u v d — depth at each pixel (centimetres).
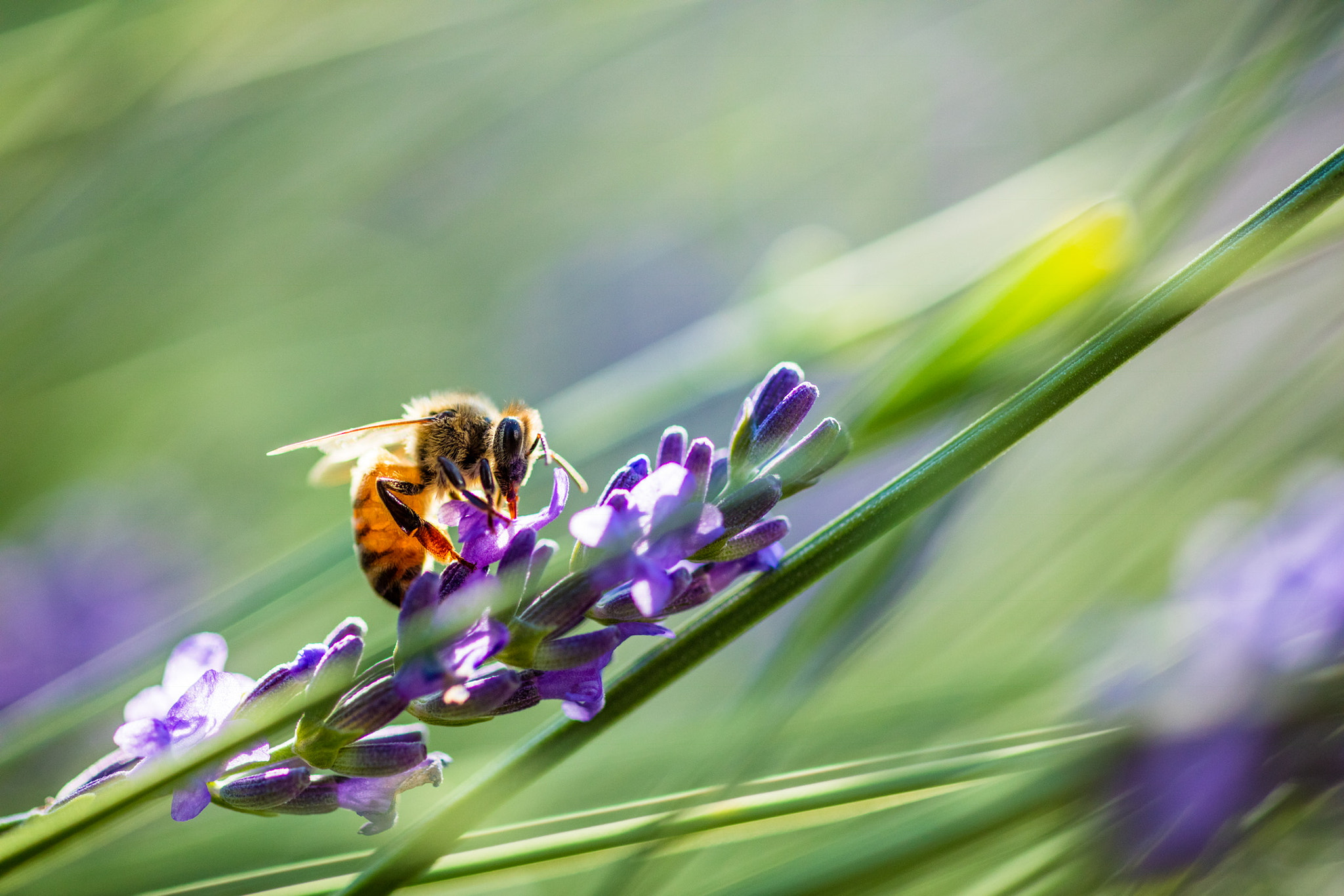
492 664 27
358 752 27
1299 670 30
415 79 62
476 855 28
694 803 29
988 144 73
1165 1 69
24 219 44
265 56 49
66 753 37
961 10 73
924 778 29
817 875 30
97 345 54
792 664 31
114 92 45
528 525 27
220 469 58
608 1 56
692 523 27
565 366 71
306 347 63
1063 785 30
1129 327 27
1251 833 30
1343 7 32
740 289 72
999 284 31
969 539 41
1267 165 51
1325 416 37
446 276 68
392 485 31
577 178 71
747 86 73
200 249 58
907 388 32
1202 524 35
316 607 44
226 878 29
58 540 47
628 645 44
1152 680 31
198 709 27
